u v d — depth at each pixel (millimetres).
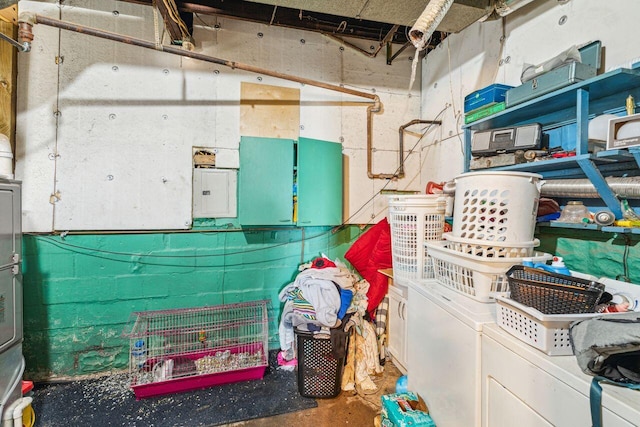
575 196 1562
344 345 2084
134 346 2234
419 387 1735
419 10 1959
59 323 2307
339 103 2854
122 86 2355
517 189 1409
